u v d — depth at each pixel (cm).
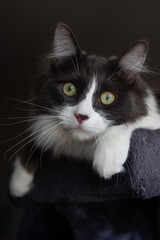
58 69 41
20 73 66
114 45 64
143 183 35
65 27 40
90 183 39
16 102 67
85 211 42
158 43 63
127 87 40
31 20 63
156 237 41
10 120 68
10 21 63
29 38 64
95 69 39
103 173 36
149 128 40
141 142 36
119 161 36
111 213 41
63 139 41
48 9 62
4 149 68
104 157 36
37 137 42
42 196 42
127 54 39
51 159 42
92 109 38
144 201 42
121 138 37
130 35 63
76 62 40
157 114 42
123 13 62
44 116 40
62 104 39
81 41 64
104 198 39
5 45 65
